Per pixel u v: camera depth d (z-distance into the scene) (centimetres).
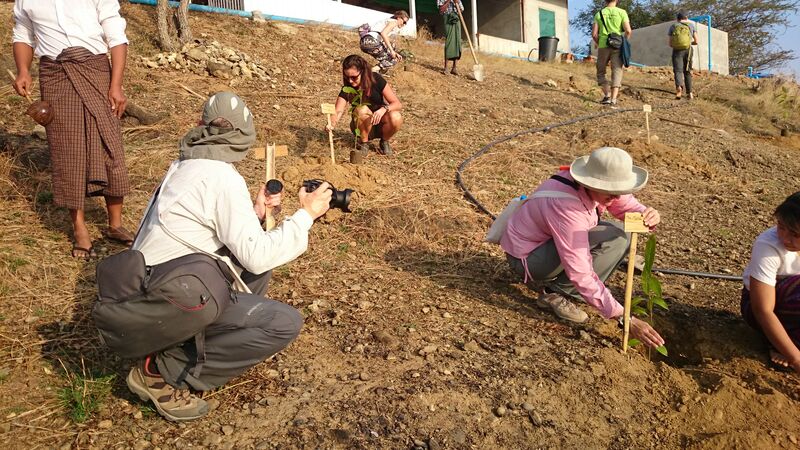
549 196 329
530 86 1103
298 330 253
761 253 306
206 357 246
